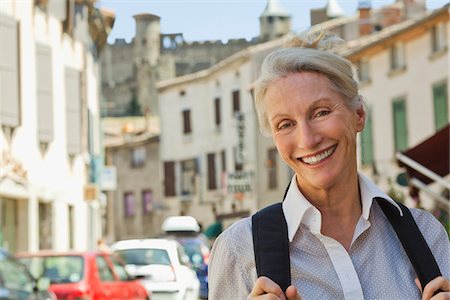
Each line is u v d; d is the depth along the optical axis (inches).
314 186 132.7
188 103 2842.0
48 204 1424.7
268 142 2469.2
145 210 3006.9
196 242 1435.8
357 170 135.2
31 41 1326.3
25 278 586.9
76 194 1558.8
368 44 1647.4
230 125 2642.7
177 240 1440.7
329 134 131.5
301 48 134.0
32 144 1323.8
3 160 1215.6
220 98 2682.1
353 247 133.2
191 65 3376.0
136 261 1056.8
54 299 605.6
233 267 133.4
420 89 1561.3
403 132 1608.0
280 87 132.6
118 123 3287.4
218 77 2691.9
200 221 2815.0
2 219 1246.9
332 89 132.4
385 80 1649.9
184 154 2866.6
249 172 2480.3
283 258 129.9
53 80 1403.8
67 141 1471.5
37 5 1348.4
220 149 2706.7
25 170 1258.6
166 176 2918.3
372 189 133.5
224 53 3316.9
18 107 1223.5
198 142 2810.0
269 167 2463.1
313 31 138.6
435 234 135.9
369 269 132.8
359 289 130.6
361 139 1706.4
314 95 131.8
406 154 895.7
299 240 132.1
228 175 2476.6
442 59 1494.8
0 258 583.8
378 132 1670.8
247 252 132.3
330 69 132.4
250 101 2516.0
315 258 132.0
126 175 3053.6
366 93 1701.5
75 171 1555.1
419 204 901.2
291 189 133.4
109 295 752.3
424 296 128.3
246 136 2514.8
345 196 133.5
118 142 3046.3
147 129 3095.5
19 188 1246.9
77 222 1572.3
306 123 131.8
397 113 1622.8
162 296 1042.7
